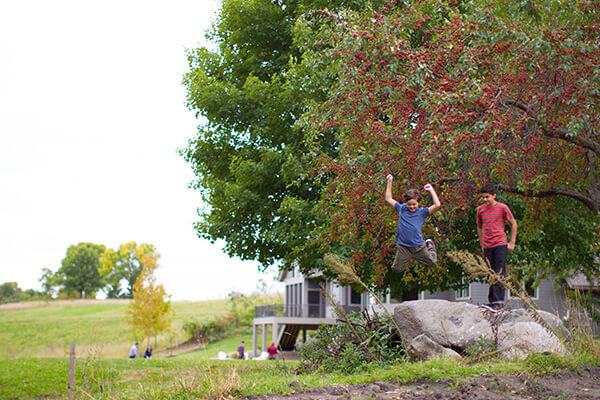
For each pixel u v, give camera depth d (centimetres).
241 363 1587
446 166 1045
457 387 579
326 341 992
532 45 927
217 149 1759
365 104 1000
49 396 1391
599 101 1007
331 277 1504
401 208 843
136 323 4100
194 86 1697
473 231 1382
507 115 947
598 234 1179
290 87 1453
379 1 1428
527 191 1087
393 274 1496
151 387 843
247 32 1744
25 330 6056
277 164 1516
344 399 572
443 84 930
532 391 559
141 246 10650
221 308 7475
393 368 702
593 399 522
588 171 1214
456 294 2897
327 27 1275
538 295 2559
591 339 710
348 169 1073
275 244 1641
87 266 12950
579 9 1006
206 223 1745
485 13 997
